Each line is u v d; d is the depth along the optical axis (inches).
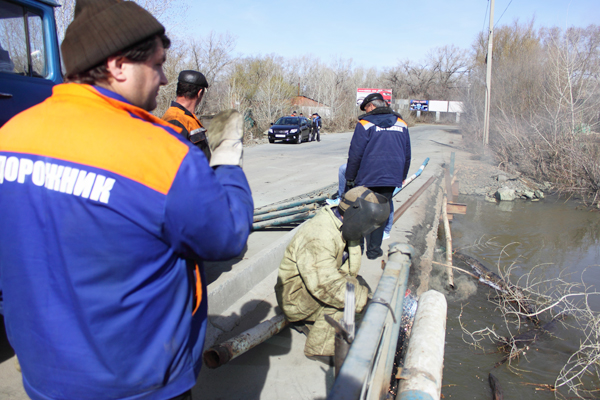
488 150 613.6
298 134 842.2
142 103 44.1
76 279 36.4
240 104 935.0
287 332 120.6
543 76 595.8
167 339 40.2
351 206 94.0
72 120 37.7
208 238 39.0
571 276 230.5
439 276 212.7
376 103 169.5
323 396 94.9
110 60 40.1
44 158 37.3
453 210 324.8
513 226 330.3
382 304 61.9
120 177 35.9
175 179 36.9
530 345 155.7
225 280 134.2
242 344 96.7
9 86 118.7
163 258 39.0
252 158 573.3
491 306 187.9
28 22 126.6
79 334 37.1
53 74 135.1
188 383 43.8
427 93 2805.1
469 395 128.6
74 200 36.0
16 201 38.0
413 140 976.9
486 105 626.2
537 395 128.5
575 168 461.7
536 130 512.4
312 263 98.4
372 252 175.9
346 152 668.1
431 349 79.4
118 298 37.0
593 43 501.7
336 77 2245.3
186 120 124.3
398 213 234.1
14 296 38.9
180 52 653.9
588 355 142.6
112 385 37.9
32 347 38.4
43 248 37.2
